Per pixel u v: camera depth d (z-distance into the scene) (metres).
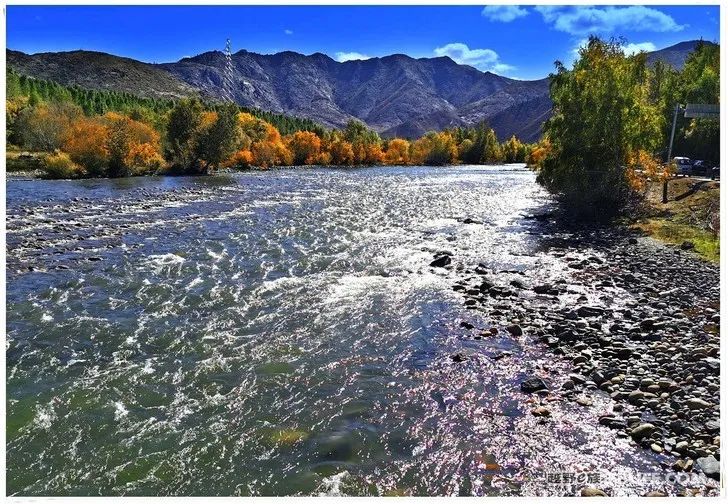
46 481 7.62
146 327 13.36
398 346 12.42
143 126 71.94
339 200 41.03
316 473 7.79
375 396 10.05
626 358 11.53
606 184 32.72
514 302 15.88
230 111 76.56
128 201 36.91
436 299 16.02
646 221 29.61
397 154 124.56
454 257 21.98
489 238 26.36
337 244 23.95
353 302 15.61
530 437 8.63
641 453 8.11
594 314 14.61
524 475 7.68
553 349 12.15
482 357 11.77
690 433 8.44
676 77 67.25
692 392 9.72
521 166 121.31
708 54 68.56
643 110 33.59
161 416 9.31
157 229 26.56
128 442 8.54
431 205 39.12
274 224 28.80
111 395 9.98
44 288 16.36
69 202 35.44
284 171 82.06
